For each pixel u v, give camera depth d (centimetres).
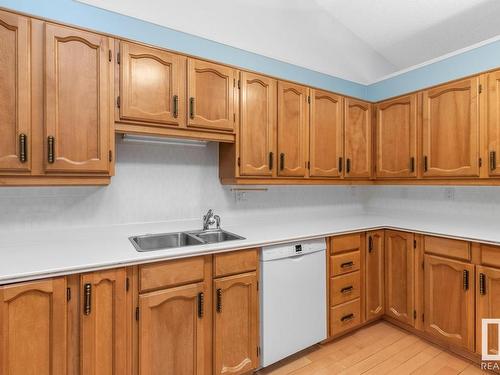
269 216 264
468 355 201
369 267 242
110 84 163
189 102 187
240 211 248
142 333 144
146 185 208
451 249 204
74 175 156
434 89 242
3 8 138
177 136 187
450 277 205
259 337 185
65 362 127
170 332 153
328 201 306
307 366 195
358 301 234
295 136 238
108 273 136
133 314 143
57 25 150
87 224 188
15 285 117
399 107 270
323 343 222
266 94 223
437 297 213
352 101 276
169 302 152
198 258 161
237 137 210
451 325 204
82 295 130
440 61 241
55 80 149
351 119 275
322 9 287
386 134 281
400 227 238
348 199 323
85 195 187
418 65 257
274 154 227
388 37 293
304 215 287
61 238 180
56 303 125
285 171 232
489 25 241
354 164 276
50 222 177
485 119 212
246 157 214
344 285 225
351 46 307
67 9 164
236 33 244
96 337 133
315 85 267
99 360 134
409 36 282
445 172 234
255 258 182
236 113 208
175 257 152
